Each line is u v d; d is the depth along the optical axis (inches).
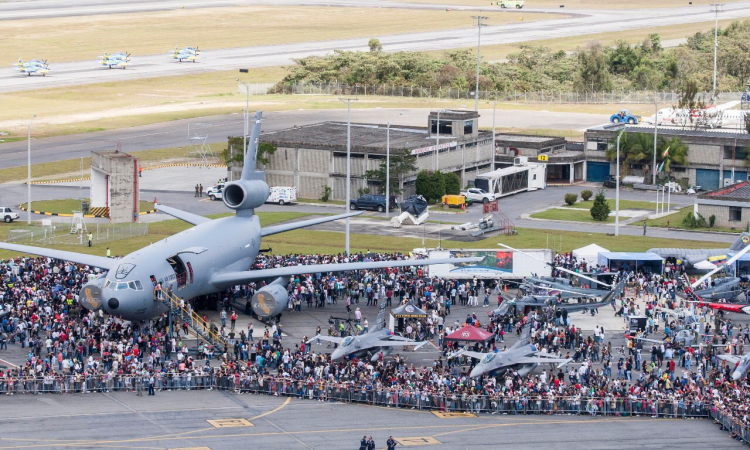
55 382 3577.8
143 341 3971.5
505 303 4566.9
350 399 3585.1
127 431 3203.7
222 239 4655.5
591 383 3666.3
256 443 3132.4
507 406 3518.7
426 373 3710.6
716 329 4429.1
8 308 4175.7
